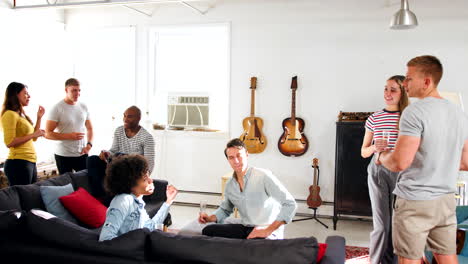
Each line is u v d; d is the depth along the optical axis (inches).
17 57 194.4
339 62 188.2
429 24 176.7
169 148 215.2
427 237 85.4
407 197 82.8
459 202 160.7
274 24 195.8
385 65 183.0
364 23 184.4
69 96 164.9
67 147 167.5
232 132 205.2
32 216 78.7
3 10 186.1
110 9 220.4
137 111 150.4
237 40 201.5
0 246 77.7
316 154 192.9
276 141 198.1
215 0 203.5
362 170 171.0
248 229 103.7
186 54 216.4
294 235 165.5
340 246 78.1
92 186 144.9
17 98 147.9
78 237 75.0
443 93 159.5
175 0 169.3
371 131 118.4
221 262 67.8
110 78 224.2
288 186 197.2
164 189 152.9
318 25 189.9
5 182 169.8
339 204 174.1
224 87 211.9
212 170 209.8
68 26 227.0
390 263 116.6
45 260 75.0
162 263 70.6
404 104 112.2
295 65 193.9
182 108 210.1
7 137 144.3
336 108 189.6
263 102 199.2
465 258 94.7
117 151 154.2
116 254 71.9
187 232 111.7
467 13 172.4
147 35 215.8
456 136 80.0
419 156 81.2
